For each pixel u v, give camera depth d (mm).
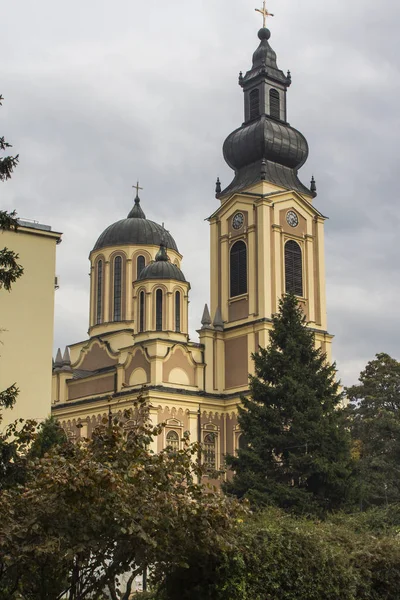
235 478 50156
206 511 20141
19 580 19922
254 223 82750
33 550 18250
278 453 51281
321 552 23625
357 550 25656
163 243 88125
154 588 25016
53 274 44812
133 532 19094
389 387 74562
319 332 82625
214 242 86812
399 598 25781
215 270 86000
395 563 25797
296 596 22844
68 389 89125
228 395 80688
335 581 23766
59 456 19531
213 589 22031
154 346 78875
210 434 79375
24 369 43031
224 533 20812
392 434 69125
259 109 86625
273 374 53688
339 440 50406
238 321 82062
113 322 94875
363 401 75125
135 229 98500
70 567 20125
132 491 19516
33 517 18469
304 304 83125
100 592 20312
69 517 18984
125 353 83312
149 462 20953
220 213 86562
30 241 44500
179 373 79500
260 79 86938
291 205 84312
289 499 47344
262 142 84625
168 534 19891
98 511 18828
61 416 87125
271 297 80562
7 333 42969
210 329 82062
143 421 22531
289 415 51344
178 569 22531
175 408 77562
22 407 42562
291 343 53500
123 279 96562
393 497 62156
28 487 19078
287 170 86812
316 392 52281
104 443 20969
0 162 27391
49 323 44188
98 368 91562
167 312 82938
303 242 84562
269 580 22250
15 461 24016
